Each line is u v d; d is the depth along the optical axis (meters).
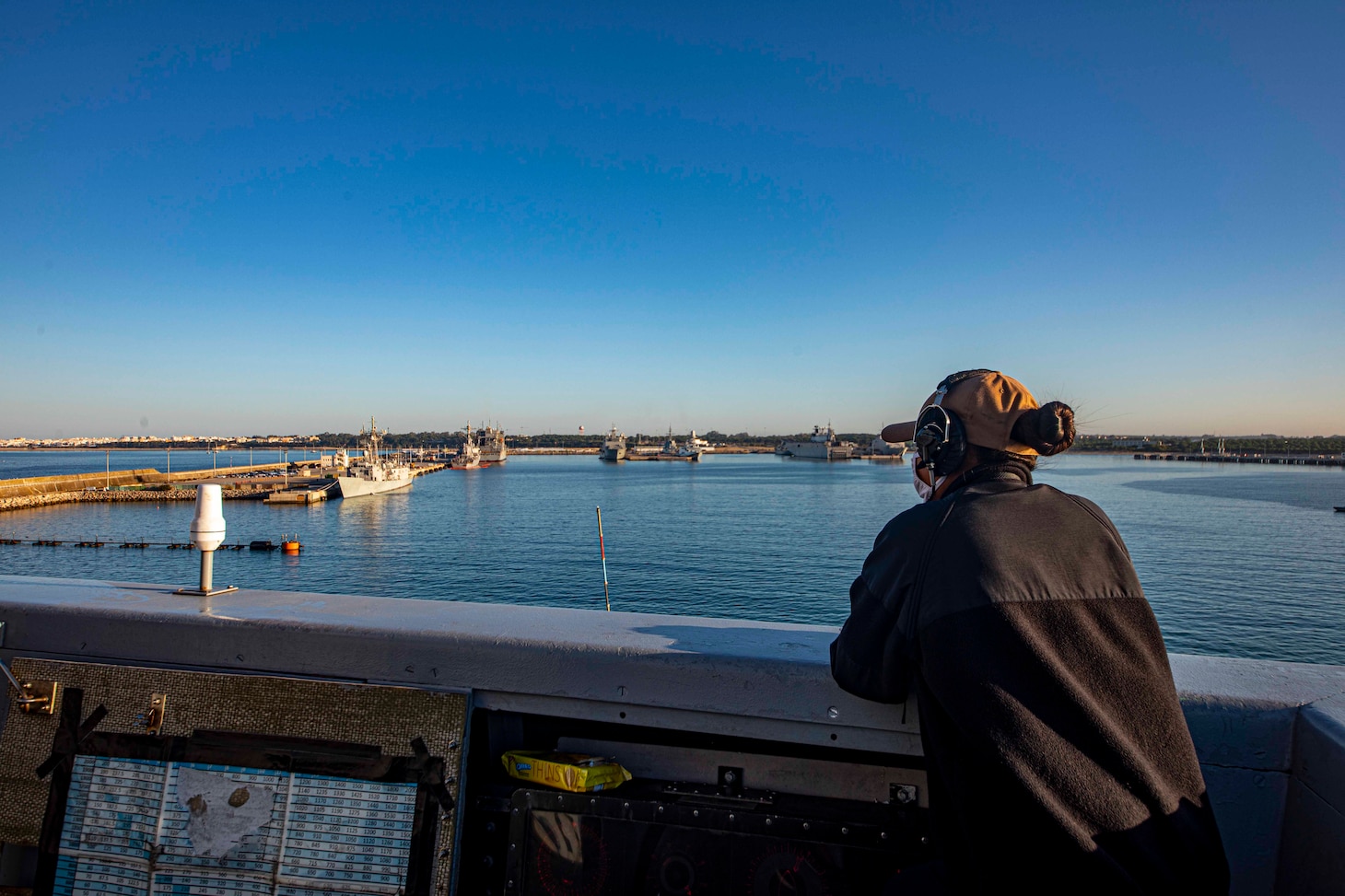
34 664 2.11
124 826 1.95
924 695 1.45
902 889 1.54
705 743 2.00
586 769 1.89
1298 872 1.54
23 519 81.00
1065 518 1.49
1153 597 36.00
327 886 1.84
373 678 2.04
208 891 1.88
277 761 1.92
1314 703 1.60
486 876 1.96
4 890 2.09
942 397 1.79
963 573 1.40
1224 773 1.63
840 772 1.89
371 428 139.00
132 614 2.16
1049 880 1.19
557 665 1.93
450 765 1.86
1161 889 1.18
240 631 2.10
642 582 43.06
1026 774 1.21
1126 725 1.28
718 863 1.81
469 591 42.09
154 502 101.06
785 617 34.62
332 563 53.12
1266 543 54.53
